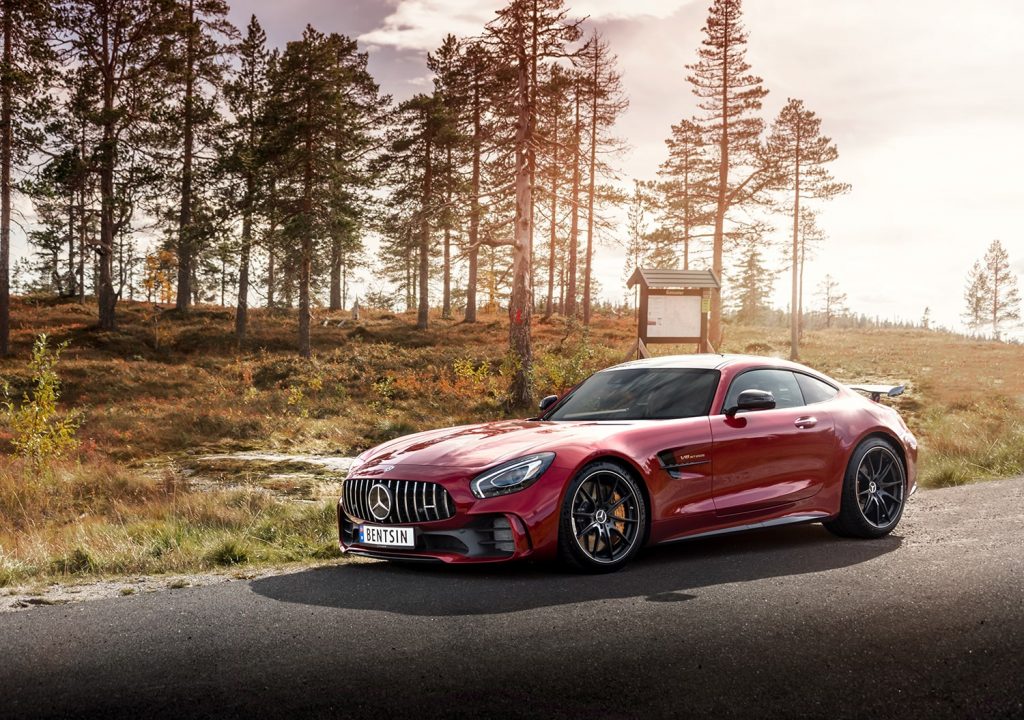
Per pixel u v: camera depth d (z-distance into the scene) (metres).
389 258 60.81
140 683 2.93
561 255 48.88
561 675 2.87
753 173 35.56
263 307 51.88
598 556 4.77
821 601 3.79
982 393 24.66
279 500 9.16
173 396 26.53
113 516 8.38
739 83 36.34
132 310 48.03
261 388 28.91
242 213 36.53
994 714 2.45
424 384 27.89
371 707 2.63
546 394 22.92
